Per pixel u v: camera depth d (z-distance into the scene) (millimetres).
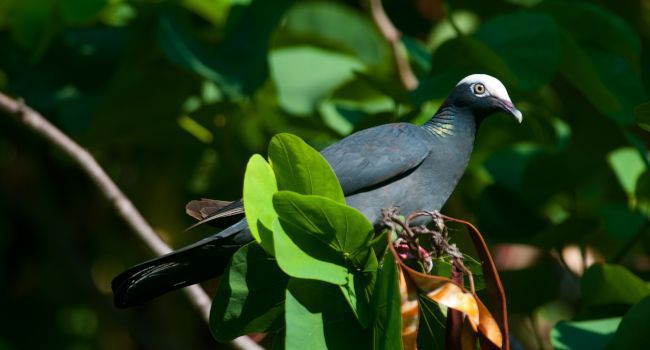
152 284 8352
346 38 12297
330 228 6961
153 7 11617
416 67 12414
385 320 6715
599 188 12469
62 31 12406
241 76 11234
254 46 11359
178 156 13234
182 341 14242
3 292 14422
